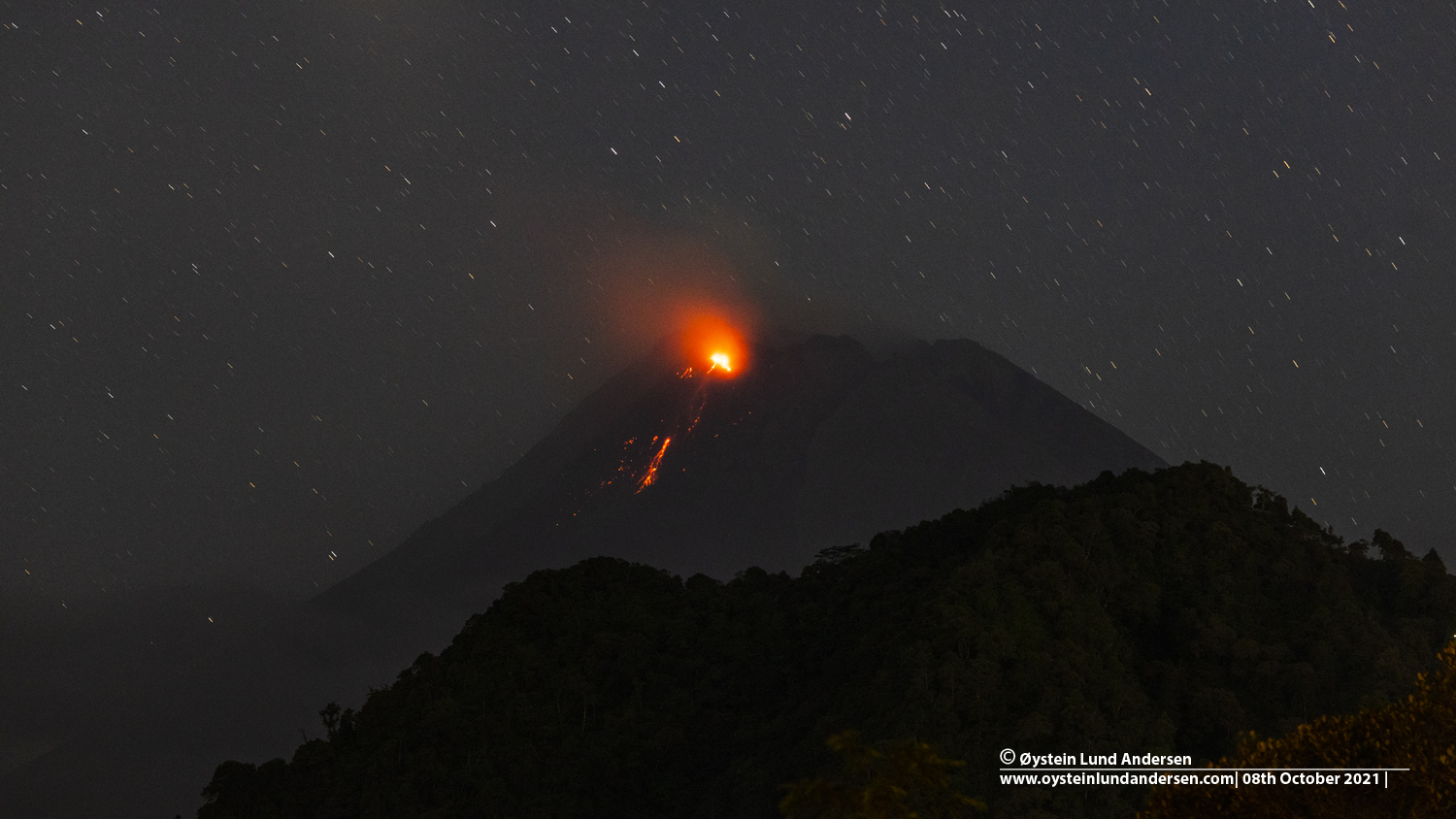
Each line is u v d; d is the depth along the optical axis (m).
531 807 80.19
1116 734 64.62
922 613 75.44
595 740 85.38
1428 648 75.06
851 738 23.55
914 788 28.06
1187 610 77.44
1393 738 31.06
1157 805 31.39
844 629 87.12
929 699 66.06
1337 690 71.62
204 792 88.69
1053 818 58.91
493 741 85.38
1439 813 30.33
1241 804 30.86
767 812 70.31
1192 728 70.06
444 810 80.12
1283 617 79.50
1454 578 82.62
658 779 82.94
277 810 85.06
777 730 80.44
